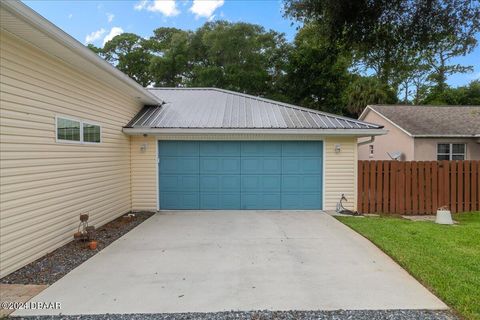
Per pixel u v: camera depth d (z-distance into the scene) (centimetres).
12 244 473
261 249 589
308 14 780
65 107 618
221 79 2817
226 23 2959
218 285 427
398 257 520
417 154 1472
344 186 976
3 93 454
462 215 914
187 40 3089
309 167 977
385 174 962
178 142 976
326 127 920
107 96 812
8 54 463
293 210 977
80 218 632
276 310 358
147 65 3256
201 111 1077
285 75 2930
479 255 529
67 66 623
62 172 610
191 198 981
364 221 818
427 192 959
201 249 589
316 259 532
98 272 475
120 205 898
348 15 736
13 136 474
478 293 389
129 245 616
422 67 2097
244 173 977
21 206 493
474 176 964
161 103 1119
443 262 496
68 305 370
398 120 1630
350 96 2667
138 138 970
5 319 339
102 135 785
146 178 977
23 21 421
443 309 359
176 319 339
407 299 384
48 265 505
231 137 966
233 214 920
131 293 402
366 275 461
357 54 873
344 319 339
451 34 737
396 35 767
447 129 1497
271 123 952
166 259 534
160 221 830
